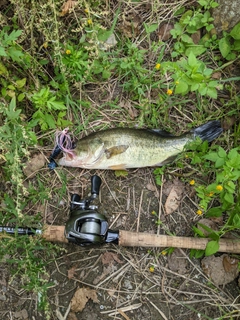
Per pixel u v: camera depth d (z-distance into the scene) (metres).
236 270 0.51
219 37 0.54
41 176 0.52
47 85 0.52
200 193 0.50
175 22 0.55
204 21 0.53
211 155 0.47
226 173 0.46
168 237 0.48
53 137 0.52
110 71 0.53
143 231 0.52
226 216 0.52
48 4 0.46
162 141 0.50
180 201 0.52
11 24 0.51
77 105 0.53
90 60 0.52
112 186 0.52
